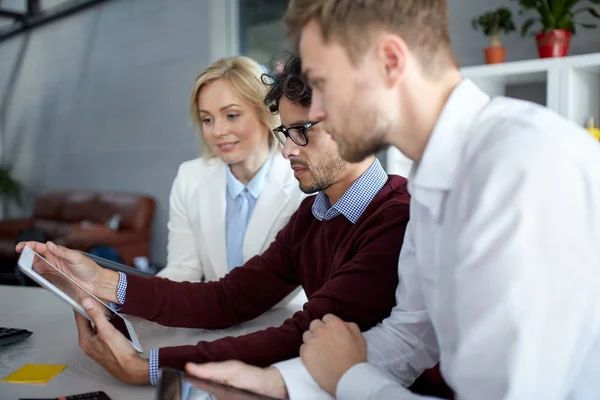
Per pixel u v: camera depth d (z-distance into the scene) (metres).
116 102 5.85
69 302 0.91
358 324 1.01
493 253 0.64
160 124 5.34
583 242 0.62
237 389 0.75
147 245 5.25
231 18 4.71
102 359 0.93
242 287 1.29
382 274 1.02
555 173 0.62
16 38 7.38
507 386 0.64
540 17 2.81
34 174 7.26
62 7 6.43
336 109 0.73
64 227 5.76
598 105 2.58
